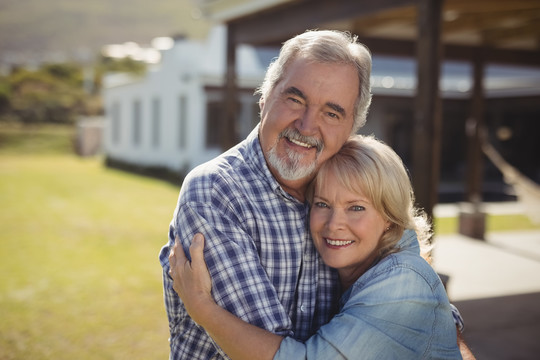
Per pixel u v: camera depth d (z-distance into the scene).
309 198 1.78
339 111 1.67
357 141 1.78
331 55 1.67
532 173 19.20
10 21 156.38
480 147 8.89
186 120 15.94
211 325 1.50
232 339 1.47
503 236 8.79
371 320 1.51
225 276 1.53
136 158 19.47
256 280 1.54
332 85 1.65
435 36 4.28
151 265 6.73
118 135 21.33
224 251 1.54
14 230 8.85
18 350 4.11
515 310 5.01
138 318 4.84
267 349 1.46
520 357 3.91
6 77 43.75
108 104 22.11
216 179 1.64
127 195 13.19
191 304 1.53
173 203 12.01
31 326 4.61
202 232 1.56
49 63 49.97
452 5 4.99
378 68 17.56
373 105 18.47
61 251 7.44
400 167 1.73
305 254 1.75
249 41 6.97
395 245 1.72
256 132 1.79
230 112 7.44
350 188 1.66
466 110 19.28
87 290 5.65
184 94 15.81
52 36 149.00
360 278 1.62
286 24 6.19
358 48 1.75
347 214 1.69
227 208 1.61
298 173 1.66
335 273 1.82
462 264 6.85
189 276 1.54
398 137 19.12
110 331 4.52
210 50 15.87
